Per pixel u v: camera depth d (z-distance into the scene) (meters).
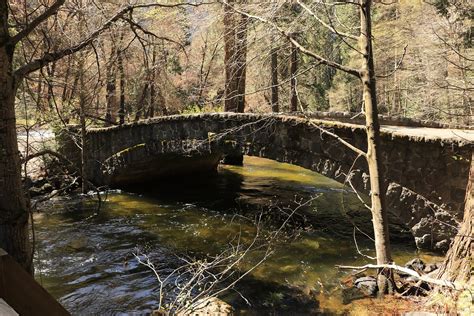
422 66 10.58
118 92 12.17
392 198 7.29
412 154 7.05
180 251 7.87
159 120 10.96
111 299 6.05
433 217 6.96
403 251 7.43
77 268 7.14
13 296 1.68
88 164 12.46
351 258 7.38
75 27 4.12
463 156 6.58
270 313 5.48
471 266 4.66
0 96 2.67
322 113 13.60
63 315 1.81
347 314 5.29
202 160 14.20
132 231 9.02
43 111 4.64
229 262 7.18
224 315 4.51
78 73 5.68
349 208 10.70
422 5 11.98
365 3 5.25
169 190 12.82
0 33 2.64
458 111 8.46
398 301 5.34
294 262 7.23
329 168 8.09
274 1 6.02
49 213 10.10
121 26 4.17
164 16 5.62
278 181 13.99
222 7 6.55
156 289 6.33
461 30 9.15
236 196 12.03
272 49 6.52
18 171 2.77
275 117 8.73
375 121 5.39
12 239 2.73
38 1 3.47
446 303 4.49
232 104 12.42
